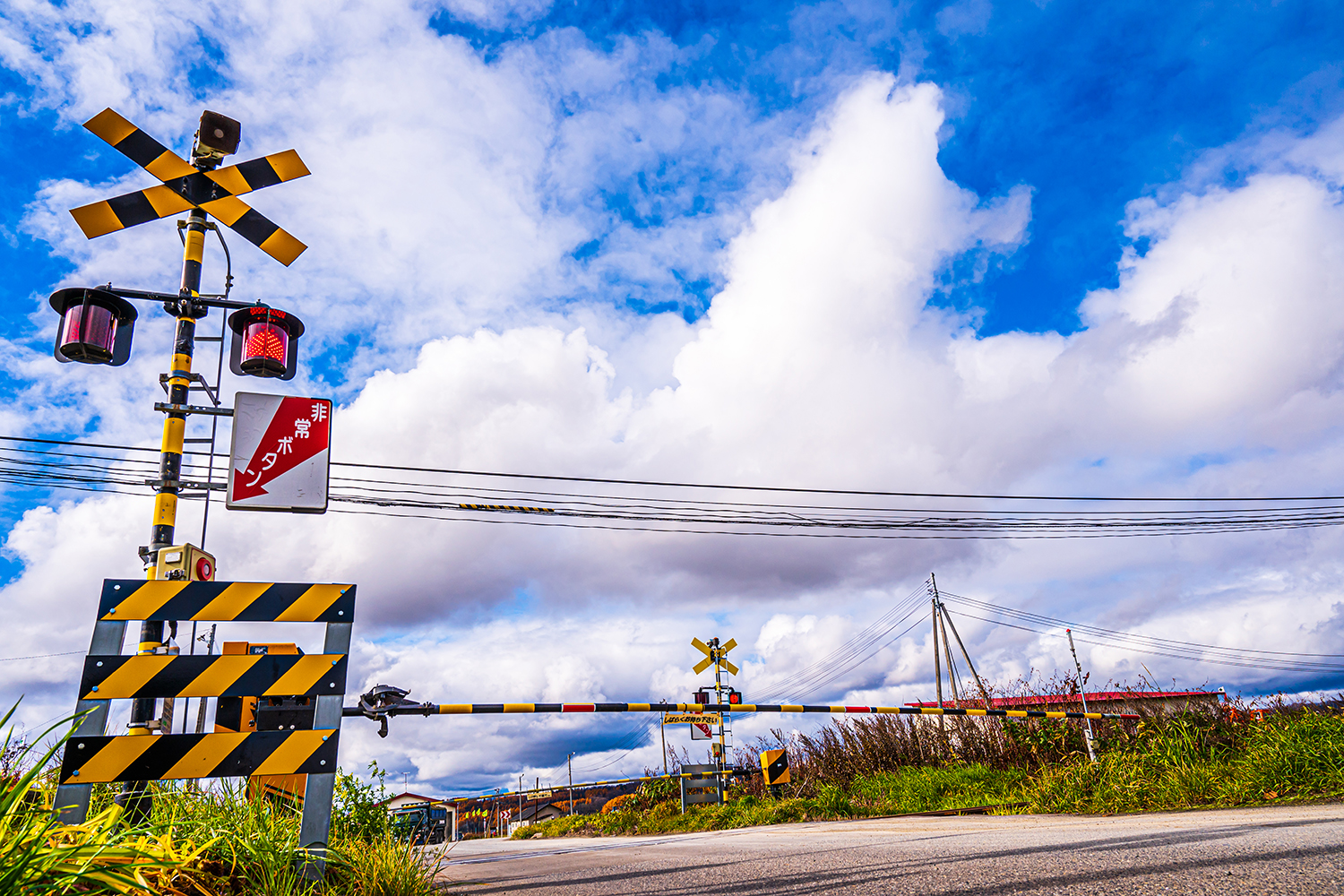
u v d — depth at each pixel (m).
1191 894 2.27
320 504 6.72
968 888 2.71
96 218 6.66
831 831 7.77
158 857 2.69
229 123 7.09
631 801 18.77
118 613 3.45
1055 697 14.38
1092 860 3.12
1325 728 6.75
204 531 6.52
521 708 13.88
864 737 16.97
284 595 3.69
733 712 17.78
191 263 6.80
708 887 3.40
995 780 11.99
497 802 32.66
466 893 3.88
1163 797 7.12
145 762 3.25
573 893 3.54
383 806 4.82
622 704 15.77
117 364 6.54
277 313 6.95
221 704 5.42
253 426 6.73
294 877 3.13
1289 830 3.68
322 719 3.51
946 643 28.45
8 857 2.14
